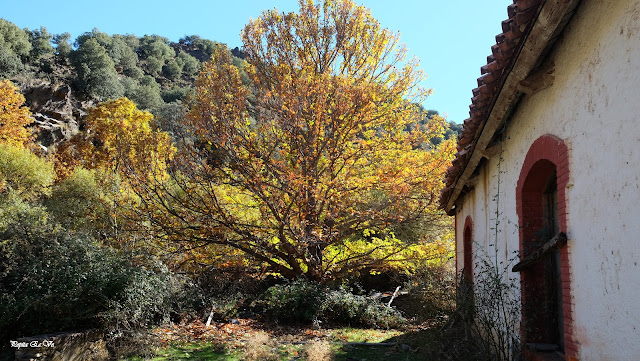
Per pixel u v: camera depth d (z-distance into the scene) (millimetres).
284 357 8016
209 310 11555
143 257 10273
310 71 13641
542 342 5031
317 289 12344
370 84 13078
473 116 5680
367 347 8875
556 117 4289
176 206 12953
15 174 19750
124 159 12586
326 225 13125
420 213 13820
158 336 8719
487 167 7289
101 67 63156
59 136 38500
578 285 3736
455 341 6414
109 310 7930
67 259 7965
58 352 6855
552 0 3363
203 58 109062
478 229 8000
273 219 13438
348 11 14312
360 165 13789
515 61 4277
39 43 67312
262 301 12547
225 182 12594
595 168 3459
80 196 17797
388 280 17328
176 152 12727
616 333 3092
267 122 12555
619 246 3078
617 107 3141
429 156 13836
